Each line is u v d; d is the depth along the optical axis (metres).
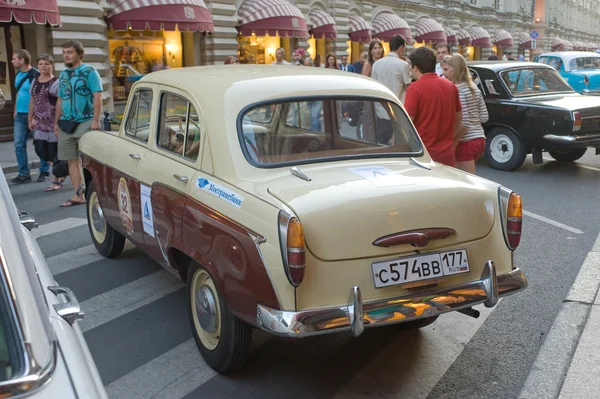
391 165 3.91
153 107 4.60
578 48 60.19
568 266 5.79
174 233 3.96
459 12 35.78
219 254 3.47
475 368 3.93
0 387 1.59
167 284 5.32
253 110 3.83
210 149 3.80
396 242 3.30
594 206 8.12
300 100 3.96
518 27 47.00
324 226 3.18
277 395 3.61
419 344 4.25
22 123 9.43
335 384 3.73
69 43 7.45
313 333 3.09
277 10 18.77
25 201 8.27
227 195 3.52
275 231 3.13
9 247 1.87
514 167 10.41
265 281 3.19
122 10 14.74
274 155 3.75
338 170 3.72
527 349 4.18
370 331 4.44
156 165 4.29
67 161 7.99
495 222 3.70
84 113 7.64
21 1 11.87
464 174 4.00
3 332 1.70
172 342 4.29
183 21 15.08
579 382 3.61
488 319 4.66
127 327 4.52
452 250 3.50
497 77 10.50
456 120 5.66
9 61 13.66
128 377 3.82
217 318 3.76
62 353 1.80
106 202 5.27
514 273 3.72
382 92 4.33
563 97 10.52
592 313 4.54
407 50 30.23
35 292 1.85
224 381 3.76
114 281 5.39
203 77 4.26
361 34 24.98
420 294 3.38
